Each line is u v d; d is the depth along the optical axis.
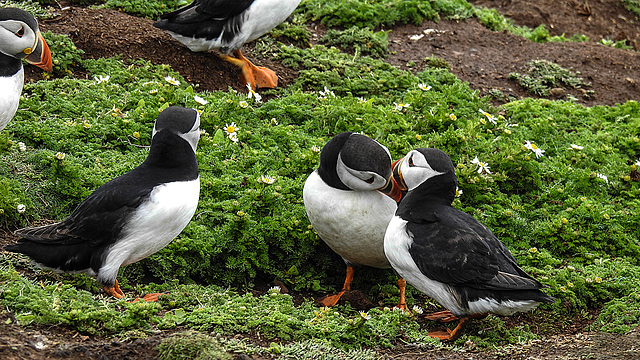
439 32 14.01
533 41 14.70
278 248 8.03
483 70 12.95
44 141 8.59
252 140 9.36
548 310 7.41
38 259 6.22
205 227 7.79
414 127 10.04
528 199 9.30
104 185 6.39
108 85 9.94
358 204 7.19
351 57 12.35
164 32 11.41
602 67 13.65
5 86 7.67
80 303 5.80
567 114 11.41
